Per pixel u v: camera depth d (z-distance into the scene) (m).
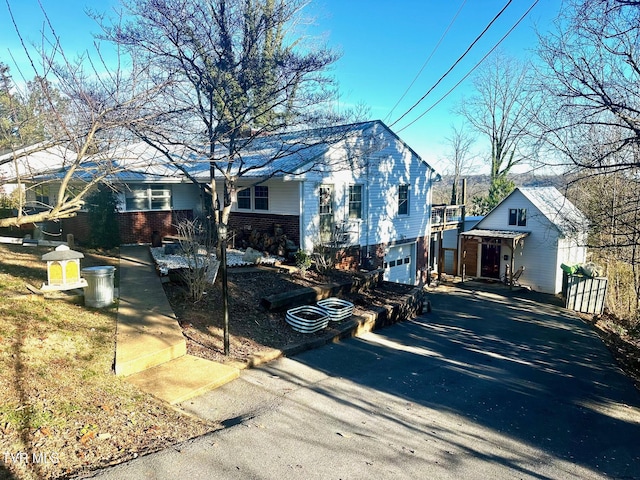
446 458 4.62
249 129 11.11
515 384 7.83
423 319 13.56
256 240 14.30
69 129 5.62
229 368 6.26
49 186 14.37
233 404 5.38
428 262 21.22
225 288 6.81
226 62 10.13
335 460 4.23
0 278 8.50
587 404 7.15
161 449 3.98
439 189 57.78
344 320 10.05
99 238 14.51
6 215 16.06
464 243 23.30
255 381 6.27
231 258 12.96
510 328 13.77
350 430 5.01
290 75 10.53
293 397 5.84
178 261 11.72
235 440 4.37
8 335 5.63
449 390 7.05
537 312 17.12
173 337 6.71
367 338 9.96
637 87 8.62
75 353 5.71
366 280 13.05
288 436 4.62
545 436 5.66
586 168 9.70
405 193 18.67
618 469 4.89
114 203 14.70
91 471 3.47
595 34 8.08
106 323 7.07
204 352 6.87
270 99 10.72
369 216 16.41
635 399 7.68
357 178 15.62
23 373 4.76
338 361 7.87
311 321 8.82
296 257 12.37
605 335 14.38
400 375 7.52
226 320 6.84
